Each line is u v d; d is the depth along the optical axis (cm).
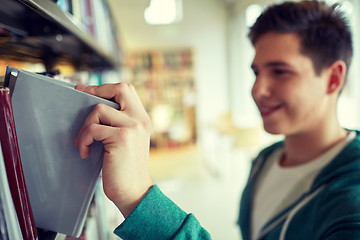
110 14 219
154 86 696
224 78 701
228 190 392
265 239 72
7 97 30
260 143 468
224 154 548
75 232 42
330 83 64
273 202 77
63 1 63
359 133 69
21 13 56
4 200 28
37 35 68
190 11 670
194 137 730
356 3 288
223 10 675
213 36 688
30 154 38
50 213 41
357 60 297
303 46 61
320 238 53
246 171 469
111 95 39
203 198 366
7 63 70
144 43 682
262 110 68
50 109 37
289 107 64
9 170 30
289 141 74
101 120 37
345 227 46
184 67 699
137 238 37
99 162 39
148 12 666
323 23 60
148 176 40
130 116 38
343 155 60
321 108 65
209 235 39
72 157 39
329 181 59
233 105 703
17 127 36
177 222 38
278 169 80
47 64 104
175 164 544
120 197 38
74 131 38
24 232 32
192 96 698
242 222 89
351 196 50
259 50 66
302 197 64
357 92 303
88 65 191
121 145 36
